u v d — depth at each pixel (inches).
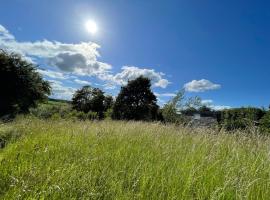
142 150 207.5
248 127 247.9
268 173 139.4
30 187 127.0
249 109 457.7
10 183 131.6
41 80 1108.5
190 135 272.2
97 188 129.4
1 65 968.3
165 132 290.0
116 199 117.1
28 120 393.4
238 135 235.9
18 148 215.8
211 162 157.2
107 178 141.2
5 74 973.2
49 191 118.0
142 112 1651.1
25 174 141.8
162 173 141.3
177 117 623.2
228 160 155.6
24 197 117.6
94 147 221.5
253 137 217.8
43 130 326.6
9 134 293.9
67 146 221.6
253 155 174.1
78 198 120.3
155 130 306.8
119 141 248.8
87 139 256.7
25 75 1023.0
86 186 129.1
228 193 116.8
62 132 306.2
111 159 179.9
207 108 639.8
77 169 152.3
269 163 150.9
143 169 152.9
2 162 167.2
